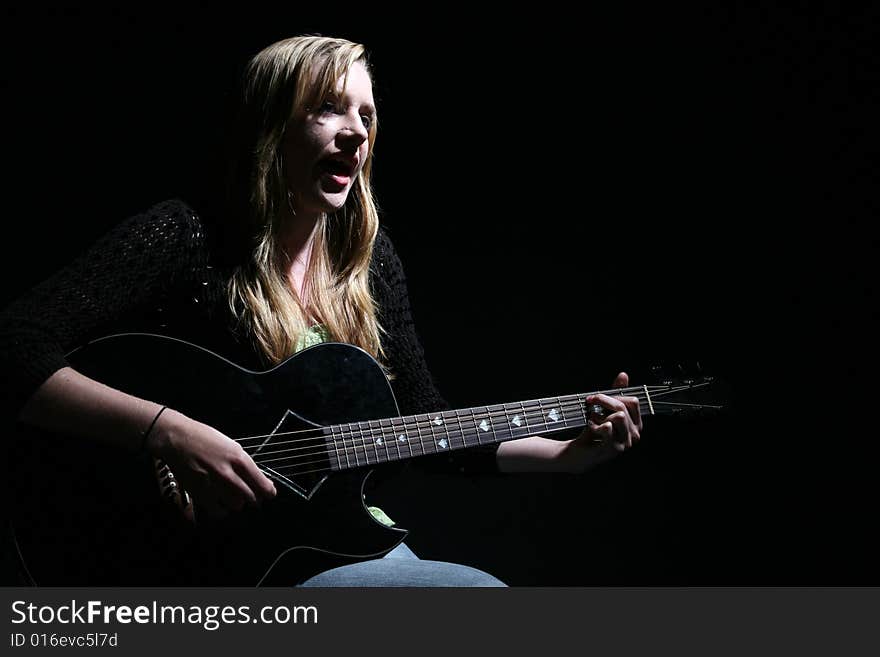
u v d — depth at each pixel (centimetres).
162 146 278
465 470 173
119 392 125
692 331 316
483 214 312
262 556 133
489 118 312
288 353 144
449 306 309
